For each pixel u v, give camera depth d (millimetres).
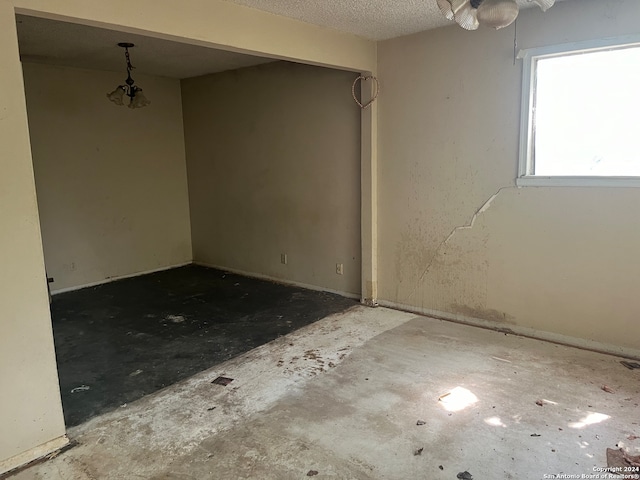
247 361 3219
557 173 3281
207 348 3473
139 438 2340
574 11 3010
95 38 3822
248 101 5270
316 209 4848
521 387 2730
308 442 2258
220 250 6031
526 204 3398
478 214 3652
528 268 3461
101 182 5402
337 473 2029
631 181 2949
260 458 2146
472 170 3631
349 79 4309
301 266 5117
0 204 2021
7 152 2023
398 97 3949
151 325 3996
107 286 5320
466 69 3533
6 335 2084
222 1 2820
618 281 3088
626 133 2984
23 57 4484
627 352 3115
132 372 3102
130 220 5715
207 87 5699
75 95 5105
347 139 4434
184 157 6211
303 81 4695
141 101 4430
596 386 2717
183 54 4480
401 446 2205
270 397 2709
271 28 3137
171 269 6113
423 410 2516
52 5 2090
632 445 2164
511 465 2051
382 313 4156
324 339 3576
